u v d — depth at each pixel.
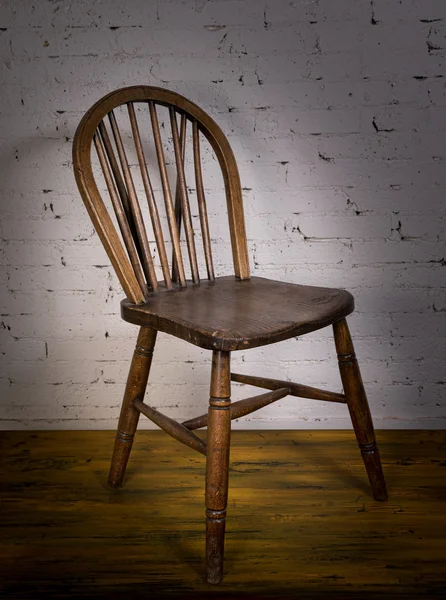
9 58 1.54
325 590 1.10
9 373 1.71
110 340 1.70
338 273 1.65
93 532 1.27
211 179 1.61
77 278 1.66
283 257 1.65
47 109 1.57
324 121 1.58
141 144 1.46
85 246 1.64
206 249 1.46
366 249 1.64
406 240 1.63
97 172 1.62
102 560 1.19
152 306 1.24
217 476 1.11
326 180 1.61
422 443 1.64
